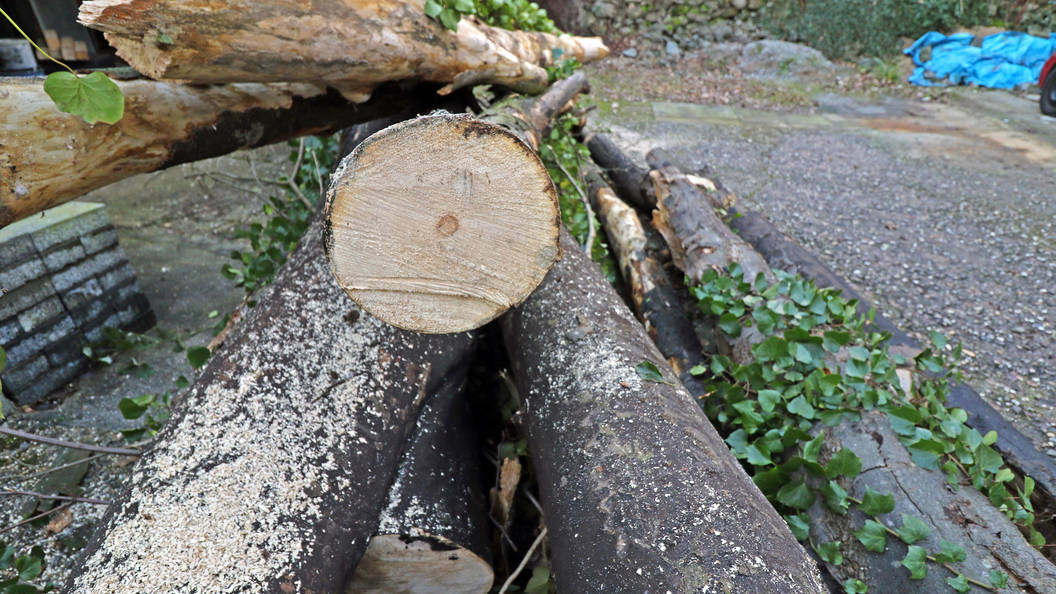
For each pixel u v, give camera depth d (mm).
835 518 1676
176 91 1742
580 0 9250
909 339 2707
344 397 1617
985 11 8719
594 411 1570
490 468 2129
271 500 1340
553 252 1402
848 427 1829
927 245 4316
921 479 1671
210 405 1496
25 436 1735
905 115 7199
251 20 1519
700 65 8953
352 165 1243
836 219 4699
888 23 8836
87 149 1555
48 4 3865
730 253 2832
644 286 3117
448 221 1335
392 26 1995
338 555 1395
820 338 2062
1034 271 3992
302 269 1945
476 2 3076
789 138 6457
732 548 1212
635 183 4066
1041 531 1950
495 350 2463
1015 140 6293
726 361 2258
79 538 2324
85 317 3182
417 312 1425
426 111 2797
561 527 1425
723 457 1476
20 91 1432
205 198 5090
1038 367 3129
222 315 3609
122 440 2779
